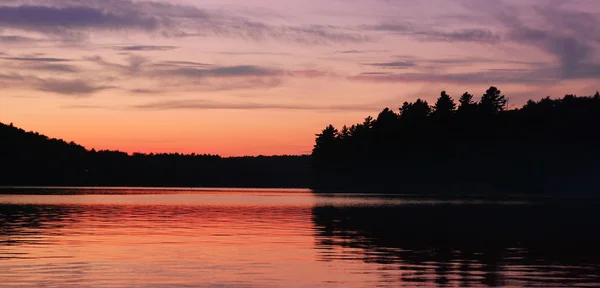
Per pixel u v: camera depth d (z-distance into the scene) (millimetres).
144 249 32375
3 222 50375
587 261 29219
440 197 129625
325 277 24609
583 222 54781
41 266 26469
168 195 143375
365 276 24938
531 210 76062
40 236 38625
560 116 159250
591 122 153750
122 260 28312
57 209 72875
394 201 106438
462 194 152625
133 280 23484
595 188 148625
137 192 172750
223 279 23891
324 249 33281
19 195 133125
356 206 86375
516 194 150750
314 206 86438
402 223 53156
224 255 30344
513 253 32125
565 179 151875
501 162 158750
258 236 40062
